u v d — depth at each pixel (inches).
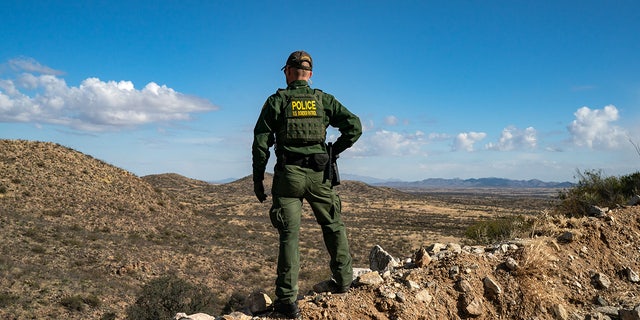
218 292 1139.9
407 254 1861.5
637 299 153.6
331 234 141.3
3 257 1078.4
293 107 128.2
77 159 2128.4
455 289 148.9
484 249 184.9
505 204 6781.5
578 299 155.5
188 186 6555.1
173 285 991.6
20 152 1950.1
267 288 1230.9
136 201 2042.3
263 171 130.4
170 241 1691.7
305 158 128.2
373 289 144.5
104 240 1464.1
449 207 5890.8
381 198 7160.4
